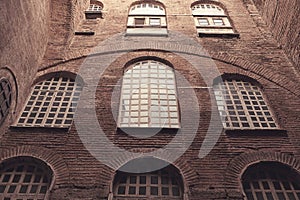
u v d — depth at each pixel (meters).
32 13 10.33
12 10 8.64
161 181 7.83
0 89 8.29
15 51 8.99
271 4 13.38
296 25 11.05
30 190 7.54
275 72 11.01
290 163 7.94
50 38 12.17
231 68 11.15
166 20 14.03
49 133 8.56
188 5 14.99
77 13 13.54
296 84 10.45
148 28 13.39
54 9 12.77
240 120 9.48
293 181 7.89
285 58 11.70
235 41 12.62
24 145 8.22
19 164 8.04
